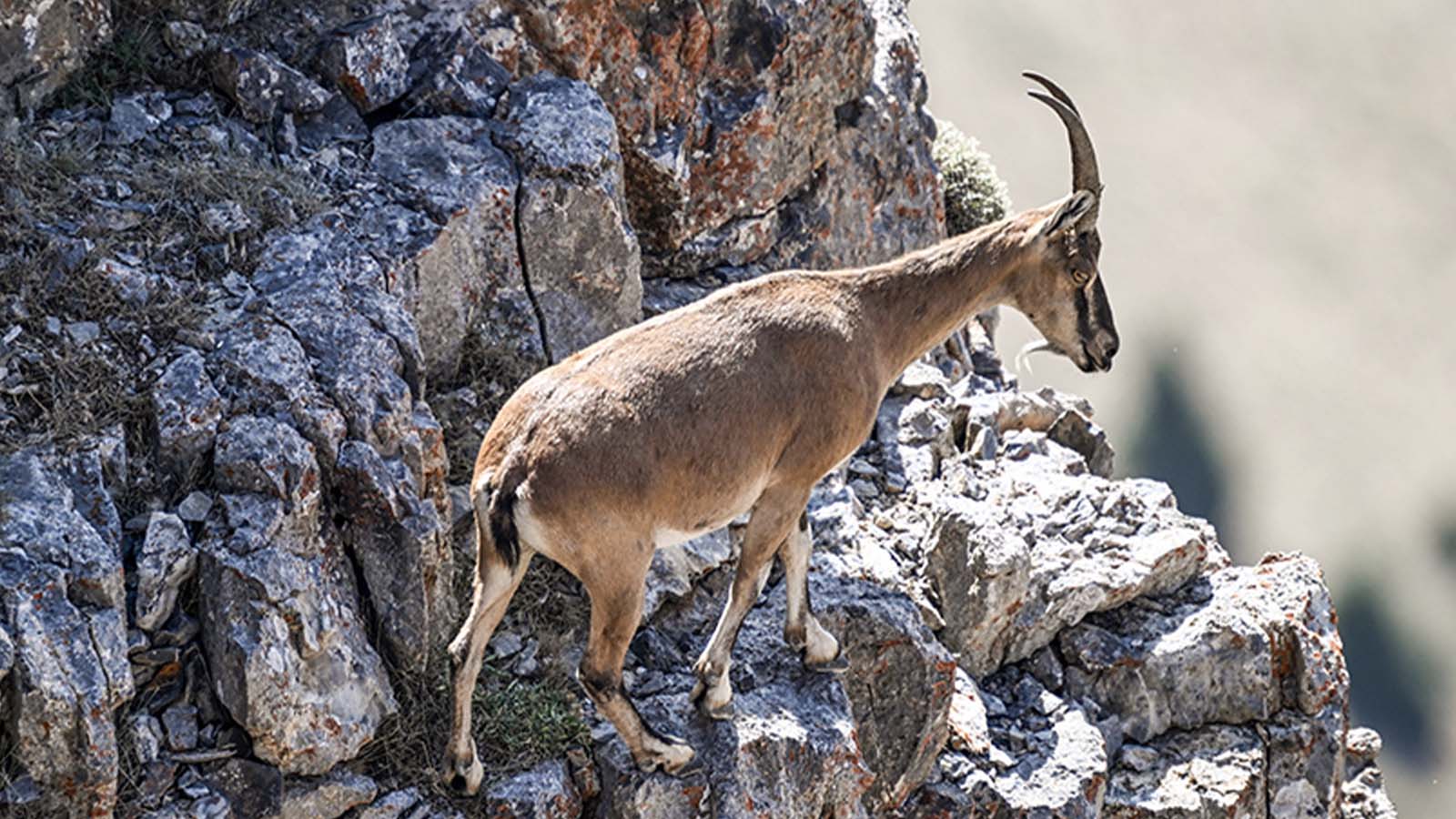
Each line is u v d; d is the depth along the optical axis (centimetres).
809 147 4303
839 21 4219
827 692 3059
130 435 2719
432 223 3266
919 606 3419
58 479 2564
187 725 2548
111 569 2481
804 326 2888
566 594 3133
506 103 3581
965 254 3105
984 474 3847
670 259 4072
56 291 2816
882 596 3266
